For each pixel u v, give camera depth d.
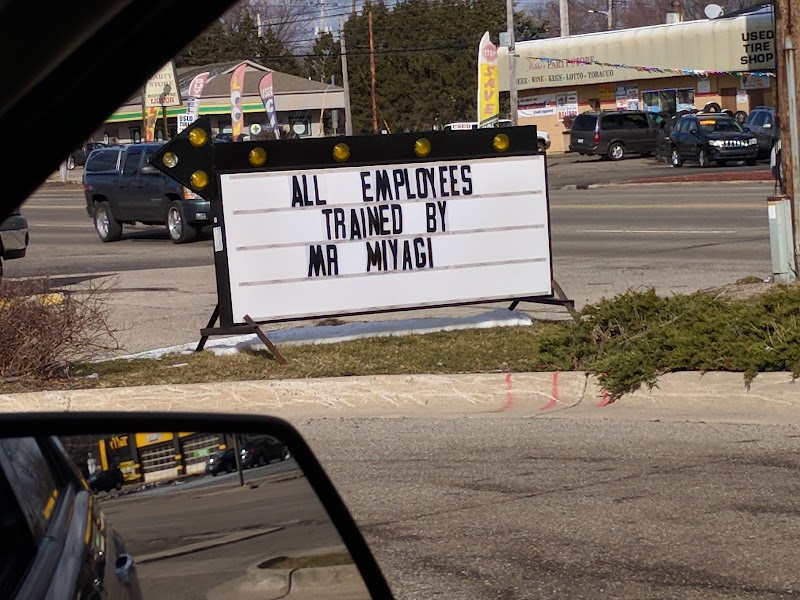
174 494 2.44
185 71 67.50
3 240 15.92
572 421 7.54
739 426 7.19
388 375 8.27
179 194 22.48
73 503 2.41
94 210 24.56
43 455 2.44
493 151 9.84
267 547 2.52
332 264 9.49
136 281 16.27
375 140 9.55
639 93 54.72
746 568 5.01
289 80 62.66
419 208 9.69
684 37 52.09
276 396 8.19
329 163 9.46
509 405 7.97
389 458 6.96
